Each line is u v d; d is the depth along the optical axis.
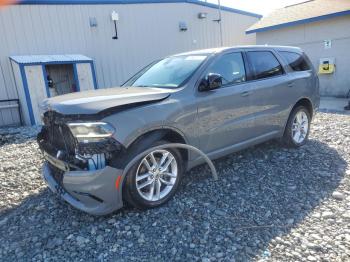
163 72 4.10
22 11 10.46
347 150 4.85
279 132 4.76
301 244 2.57
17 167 4.94
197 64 3.85
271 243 2.61
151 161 3.24
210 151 3.80
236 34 15.94
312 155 4.70
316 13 11.61
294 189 3.58
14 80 10.54
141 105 3.13
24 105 10.10
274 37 12.98
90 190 2.86
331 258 2.38
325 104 9.81
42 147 3.50
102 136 2.82
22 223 3.16
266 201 3.33
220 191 3.61
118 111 2.98
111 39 12.27
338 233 2.69
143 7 12.81
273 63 4.69
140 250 2.62
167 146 3.21
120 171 2.92
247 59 4.31
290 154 4.77
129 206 3.33
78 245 2.73
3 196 3.83
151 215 3.13
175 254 2.54
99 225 3.02
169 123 3.24
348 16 10.55
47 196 3.76
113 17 11.97
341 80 11.15
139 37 12.91
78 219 3.16
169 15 13.53
